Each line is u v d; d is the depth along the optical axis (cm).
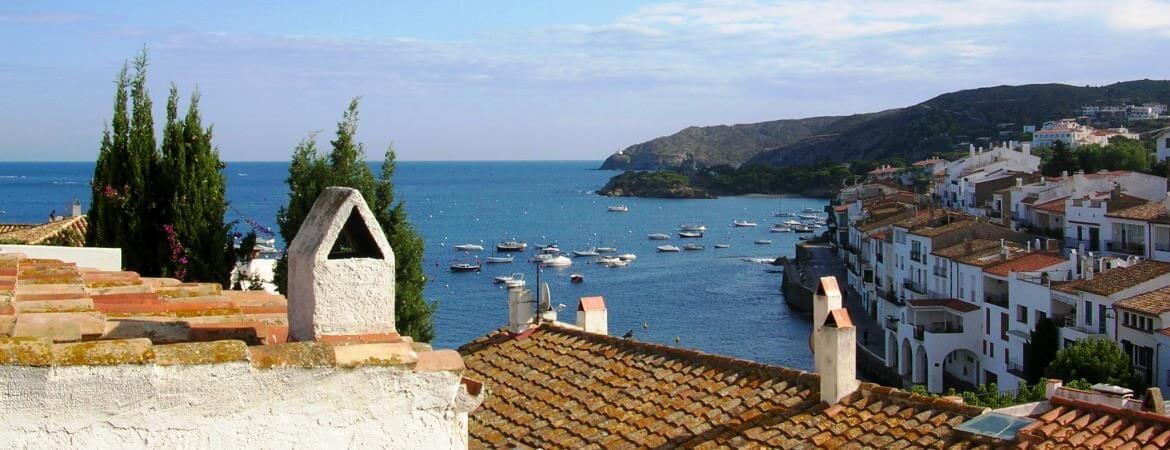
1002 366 7625
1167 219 8162
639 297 13200
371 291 843
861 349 9306
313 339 826
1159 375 5994
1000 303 7719
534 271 15900
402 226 3381
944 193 15500
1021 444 1659
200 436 745
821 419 1855
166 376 732
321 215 856
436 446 819
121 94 2992
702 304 12538
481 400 853
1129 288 6469
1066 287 6894
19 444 695
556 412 2086
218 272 3033
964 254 8650
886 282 10619
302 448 775
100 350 717
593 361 2280
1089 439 1691
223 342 762
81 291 1142
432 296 13250
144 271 2953
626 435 1927
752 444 1820
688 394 2030
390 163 3412
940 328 8206
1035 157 15238
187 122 3042
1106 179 11150
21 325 846
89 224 2984
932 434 1750
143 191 2970
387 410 802
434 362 825
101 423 716
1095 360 6000
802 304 11825
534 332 2548
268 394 764
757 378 2036
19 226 4991
